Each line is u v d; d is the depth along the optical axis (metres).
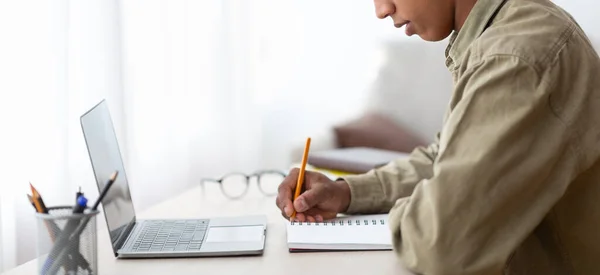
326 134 3.12
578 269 1.15
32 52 2.58
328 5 3.08
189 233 1.28
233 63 3.09
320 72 3.12
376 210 1.41
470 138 1.04
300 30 3.12
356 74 3.07
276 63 3.14
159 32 2.95
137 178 2.95
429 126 2.92
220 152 3.13
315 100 3.13
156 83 2.96
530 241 1.16
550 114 1.05
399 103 2.97
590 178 1.12
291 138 3.16
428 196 1.06
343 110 3.11
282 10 3.11
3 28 2.49
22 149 2.55
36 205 1.02
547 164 1.03
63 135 2.66
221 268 1.10
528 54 1.04
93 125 1.16
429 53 2.91
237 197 1.63
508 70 1.03
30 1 2.56
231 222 1.36
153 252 1.16
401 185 1.42
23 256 2.58
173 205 1.55
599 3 2.55
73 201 2.73
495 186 1.02
